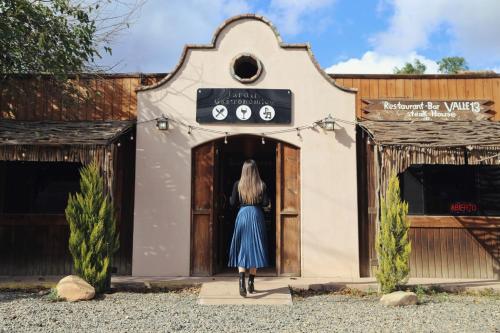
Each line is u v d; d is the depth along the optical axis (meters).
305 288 7.69
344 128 8.70
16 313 5.85
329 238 8.49
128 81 9.26
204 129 8.66
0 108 9.17
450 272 8.77
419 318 5.81
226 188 10.73
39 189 9.03
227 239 10.07
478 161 7.66
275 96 8.70
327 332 5.18
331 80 8.73
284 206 8.63
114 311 6.04
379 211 7.69
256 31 8.80
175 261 8.41
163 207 8.50
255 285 7.59
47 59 8.73
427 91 9.32
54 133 8.04
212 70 8.74
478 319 5.78
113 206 7.70
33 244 8.82
